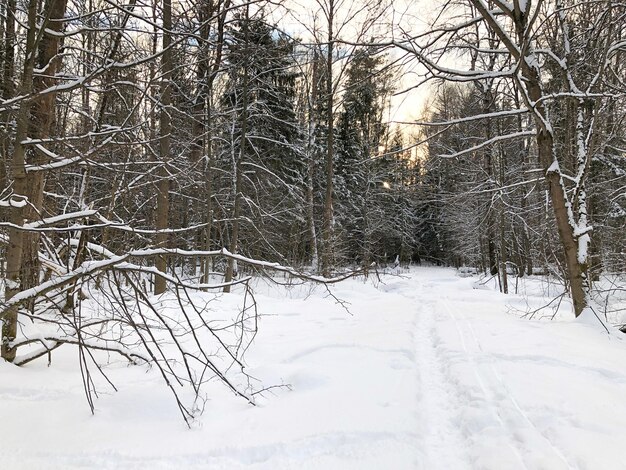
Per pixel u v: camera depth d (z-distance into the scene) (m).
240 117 16.02
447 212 30.39
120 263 3.94
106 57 4.79
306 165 21.25
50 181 7.21
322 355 5.89
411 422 3.75
